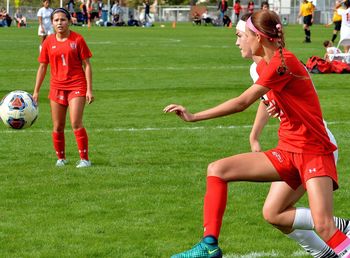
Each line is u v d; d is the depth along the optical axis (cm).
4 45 6600
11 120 1855
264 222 1476
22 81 3938
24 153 2134
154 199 1638
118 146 2241
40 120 2722
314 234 1158
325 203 1061
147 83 3869
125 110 2973
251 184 1767
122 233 1398
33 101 1877
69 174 1870
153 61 5156
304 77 1089
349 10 4650
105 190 1714
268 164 1106
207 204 1098
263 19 1104
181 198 1648
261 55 1129
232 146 2239
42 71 1934
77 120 1920
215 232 1086
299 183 1122
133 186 1752
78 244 1333
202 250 1080
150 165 1978
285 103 1090
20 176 1848
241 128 2548
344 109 2967
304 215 1133
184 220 1484
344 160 2031
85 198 1645
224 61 5175
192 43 7144
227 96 3381
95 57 5428
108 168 1936
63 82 1909
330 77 4075
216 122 2677
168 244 1335
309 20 7206
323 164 1077
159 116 2822
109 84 3834
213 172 1109
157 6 15562
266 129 2509
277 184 1140
